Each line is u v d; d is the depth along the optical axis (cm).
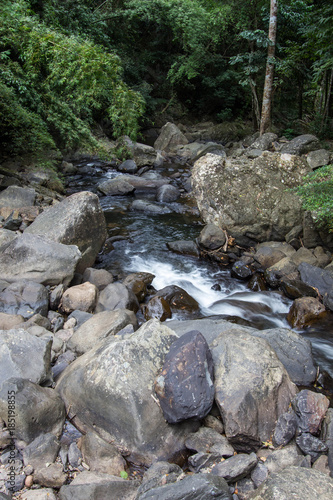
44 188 873
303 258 632
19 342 326
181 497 226
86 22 1312
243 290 590
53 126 1066
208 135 1761
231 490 257
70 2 1246
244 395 293
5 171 825
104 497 236
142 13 1592
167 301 516
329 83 1279
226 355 326
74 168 1149
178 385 281
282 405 308
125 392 284
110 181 1017
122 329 390
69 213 558
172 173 1232
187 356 298
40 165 932
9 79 876
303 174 763
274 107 1709
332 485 233
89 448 271
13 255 482
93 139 1002
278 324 507
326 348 452
